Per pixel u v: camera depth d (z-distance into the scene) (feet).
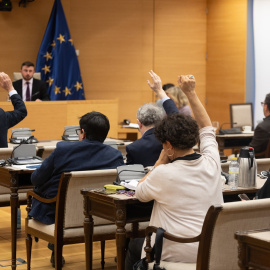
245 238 7.70
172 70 39.04
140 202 11.35
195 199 10.03
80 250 17.34
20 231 19.21
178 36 39.01
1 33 34.35
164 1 38.52
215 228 9.16
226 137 25.67
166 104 14.25
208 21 39.42
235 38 37.27
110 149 13.70
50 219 13.56
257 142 23.08
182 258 10.07
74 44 36.52
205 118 11.30
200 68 39.73
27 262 14.48
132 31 37.86
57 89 33.53
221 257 9.36
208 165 10.30
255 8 35.94
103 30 37.17
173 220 10.04
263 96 36.01
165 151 10.55
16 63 34.76
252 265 7.69
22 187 15.38
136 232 13.69
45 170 13.34
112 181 13.21
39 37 35.06
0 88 31.32
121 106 37.96
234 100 37.60
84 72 36.91
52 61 33.83
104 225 13.37
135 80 38.17
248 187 12.42
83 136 13.71
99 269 15.55
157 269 9.89
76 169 13.19
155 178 10.12
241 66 36.91
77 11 36.45
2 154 16.38
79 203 13.11
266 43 35.53
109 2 37.17
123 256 11.35
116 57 37.58
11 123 18.28
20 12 34.65
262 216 9.44
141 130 14.73
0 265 15.52
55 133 29.32
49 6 35.22
